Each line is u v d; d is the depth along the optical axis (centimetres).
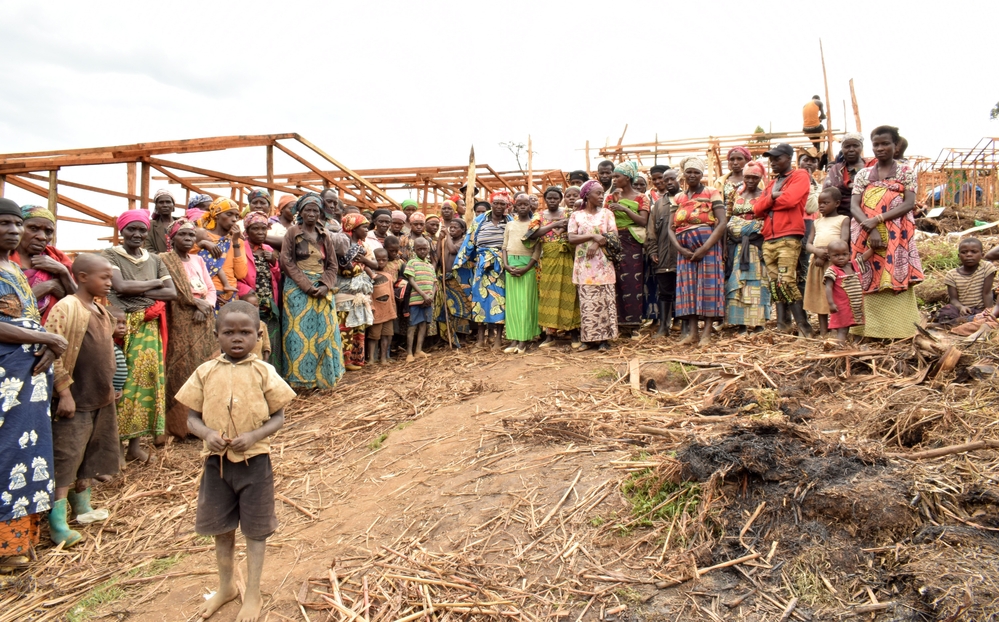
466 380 675
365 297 770
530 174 1353
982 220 1641
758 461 347
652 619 282
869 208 561
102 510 468
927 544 288
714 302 662
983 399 411
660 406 507
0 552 389
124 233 534
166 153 867
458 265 827
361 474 484
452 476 441
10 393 384
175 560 398
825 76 1259
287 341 696
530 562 332
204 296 597
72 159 816
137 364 535
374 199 1456
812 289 631
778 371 529
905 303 561
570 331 807
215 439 308
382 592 325
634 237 745
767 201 655
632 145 1385
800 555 301
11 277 397
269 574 363
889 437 402
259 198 766
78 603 360
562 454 436
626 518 353
